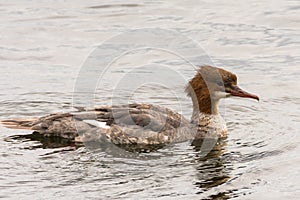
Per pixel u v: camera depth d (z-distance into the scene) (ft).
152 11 75.97
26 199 37.50
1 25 72.54
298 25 71.92
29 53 66.39
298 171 41.57
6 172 41.06
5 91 57.62
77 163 42.80
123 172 41.45
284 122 50.80
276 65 63.41
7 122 48.70
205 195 38.22
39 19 74.38
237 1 79.15
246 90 58.34
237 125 50.65
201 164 42.80
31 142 46.50
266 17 73.97
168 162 43.27
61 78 60.75
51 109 53.57
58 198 37.68
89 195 38.06
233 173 41.29
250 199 37.93
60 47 67.36
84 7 77.92
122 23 72.59
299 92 57.52
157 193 38.40
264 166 42.34
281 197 38.22
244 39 68.85
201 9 76.54
